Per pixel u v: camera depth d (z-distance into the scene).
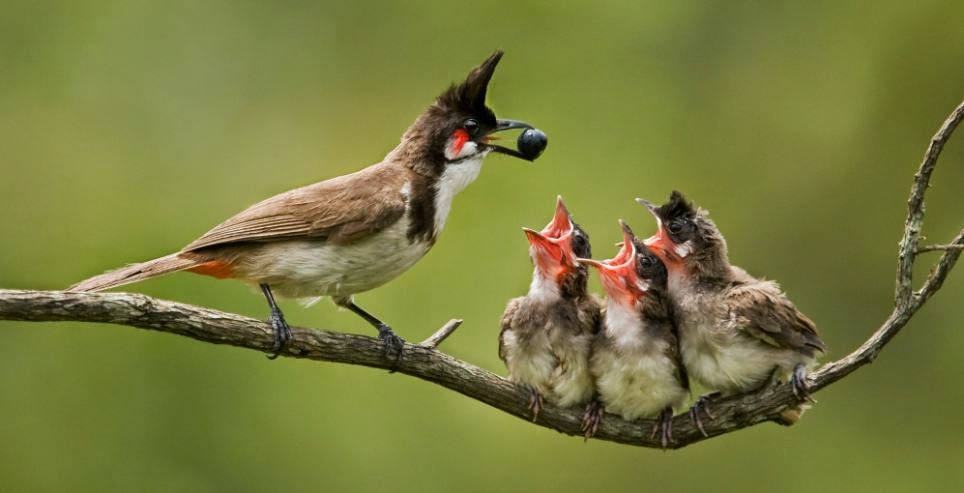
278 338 8.38
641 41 17.44
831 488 15.05
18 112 16.42
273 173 16.58
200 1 17.39
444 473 14.03
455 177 9.80
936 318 15.93
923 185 8.13
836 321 16.30
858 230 16.61
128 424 13.65
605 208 16.31
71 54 16.86
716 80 17.42
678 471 14.76
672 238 9.13
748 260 16.61
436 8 17.41
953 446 15.21
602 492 14.54
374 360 8.66
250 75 17.11
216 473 13.50
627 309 8.78
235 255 9.13
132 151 16.47
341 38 17.33
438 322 14.91
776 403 8.48
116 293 7.86
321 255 9.14
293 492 13.53
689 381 8.97
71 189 16.08
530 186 16.16
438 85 17.08
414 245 9.51
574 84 17.20
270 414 13.79
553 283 8.97
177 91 16.94
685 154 16.95
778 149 17.02
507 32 17.36
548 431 14.55
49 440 13.52
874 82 17.03
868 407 15.70
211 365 13.89
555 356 8.84
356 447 13.82
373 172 9.59
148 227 15.93
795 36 17.44
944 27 16.95
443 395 14.41
